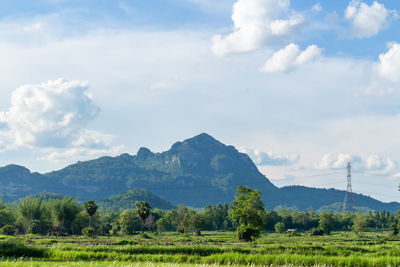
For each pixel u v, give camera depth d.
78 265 29.72
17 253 45.78
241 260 42.16
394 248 65.44
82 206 169.62
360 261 40.94
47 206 157.50
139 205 141.38
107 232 170.50
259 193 111.19
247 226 107.44
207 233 191.88
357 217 182.25
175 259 45.75
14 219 153.25
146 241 97.38
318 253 54.31
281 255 43.16
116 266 28.48
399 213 166.12
